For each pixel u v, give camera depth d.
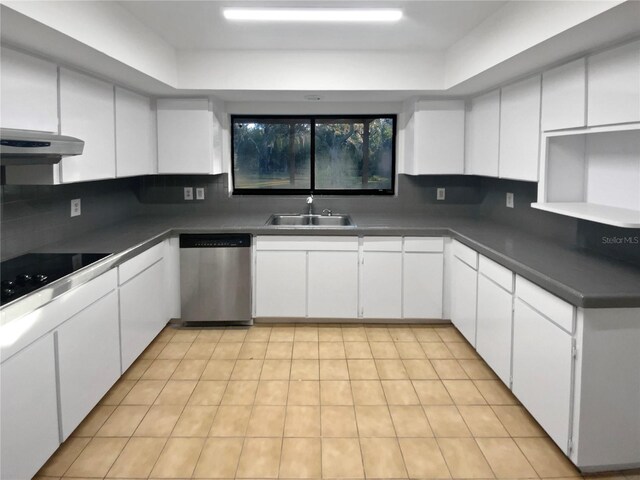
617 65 2.37
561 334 2.33
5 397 1.93
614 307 2.15
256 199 4.96
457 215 4.97
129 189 4.70
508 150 3.62
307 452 2.49
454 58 3.82
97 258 2.88
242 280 4.26
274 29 3.44
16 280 2.35
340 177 5.07
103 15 2.65
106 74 3.31
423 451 2.50
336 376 3.37
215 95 4.43
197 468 2.36
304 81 4.06
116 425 2.73
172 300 4.28
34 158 2.66
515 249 3.19
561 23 2.25
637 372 2.21
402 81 4.07
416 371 3.44
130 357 3.29
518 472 2.33
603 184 2.93
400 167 4.94
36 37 2.29
